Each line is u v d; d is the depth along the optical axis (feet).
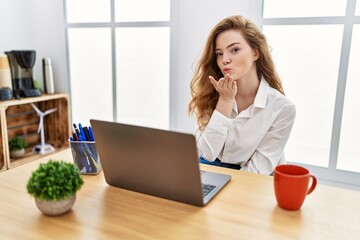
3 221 2.68
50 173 2.70
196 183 2.85
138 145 2.98
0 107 7.95
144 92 9.10
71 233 2.51
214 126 4.57
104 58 9.53
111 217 2.75
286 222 2.67
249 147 4.65
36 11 10.03
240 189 3.31
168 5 8.25
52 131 10.30
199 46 7.91
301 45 7.04
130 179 3.21
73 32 9.79
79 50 9.86
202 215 2.79
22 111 9.76
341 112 6.85
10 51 8.73
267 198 3.10
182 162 2.83
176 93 8.47
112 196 3.15
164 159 2.91
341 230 2.56
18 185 3.40
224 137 4.57
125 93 9.38
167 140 2.81
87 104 10.15
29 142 10.09
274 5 7.14
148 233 2.51
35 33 10.20
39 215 2.78
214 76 4.99
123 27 8.95
